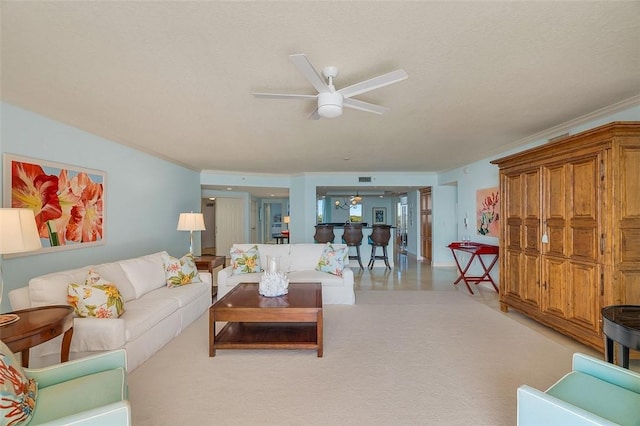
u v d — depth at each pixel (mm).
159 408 2139
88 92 2721
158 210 5605
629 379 1593
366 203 14156
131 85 2588
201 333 3523
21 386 1437
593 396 1541
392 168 7336
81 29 1799
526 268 3709
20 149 3062
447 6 1607
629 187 2631
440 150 5266
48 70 2311
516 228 3891
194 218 5152
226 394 2309
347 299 4602
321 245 5352
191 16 1684
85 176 3855
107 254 4266
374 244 7641
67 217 3576
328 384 2438
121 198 4570
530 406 1483
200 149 5109
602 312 2104
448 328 3611
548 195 3348
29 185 3121
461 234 6785
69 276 2723
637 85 2643
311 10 1635
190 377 2555
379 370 2648
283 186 8367
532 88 2691
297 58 1759
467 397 2248
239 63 2221
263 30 1818
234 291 3645
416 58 2162
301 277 4652
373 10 1639
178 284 4000
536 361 2779
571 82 2576
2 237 1939
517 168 3852
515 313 4156
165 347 3143
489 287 5688
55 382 1681
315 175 8008
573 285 3035
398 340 3275
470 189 6426
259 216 13414
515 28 1810
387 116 3451
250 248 5113
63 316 2080
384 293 5273
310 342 2992
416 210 9539
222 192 9859
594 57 2162
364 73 2387
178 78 2457
